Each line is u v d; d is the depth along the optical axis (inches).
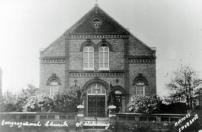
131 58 1353.3
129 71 1348.4
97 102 1341.0
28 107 1169.4
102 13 1384.1
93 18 1382.9
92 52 1374.3
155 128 999.0
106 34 1370.6
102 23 1378.0
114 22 1375.5
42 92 1330.0
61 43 1380.4
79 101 1168.2
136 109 1098.7
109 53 1364.4
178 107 1191.6
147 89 1332.4
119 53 1362.0
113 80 1347.2
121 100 1332.4
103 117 1305.4
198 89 1293.1
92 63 1369.3
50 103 1177.4
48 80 1357.0
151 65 1346.0
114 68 1354.6
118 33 1369.3
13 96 1264.8
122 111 1321.4
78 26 1381.6
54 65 1368.1
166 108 1168.2
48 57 1369.3
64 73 1359.5
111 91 1257.4
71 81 1354.6
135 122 1031.6
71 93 1168.8
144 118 1024.2
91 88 1354.6
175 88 1314.0
